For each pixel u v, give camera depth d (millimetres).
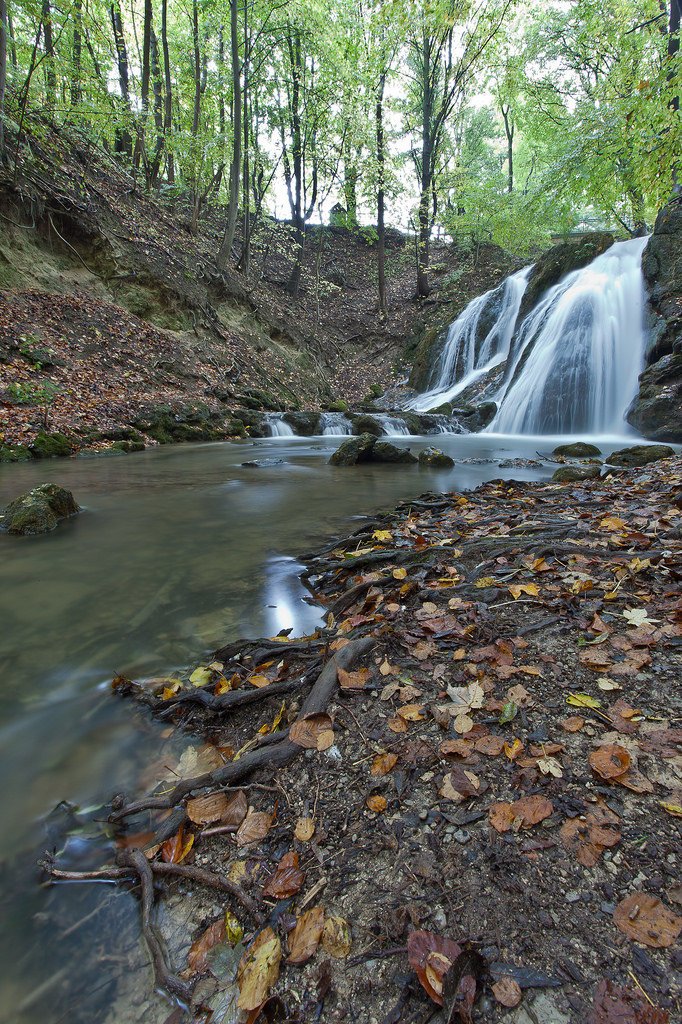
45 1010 1136
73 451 10023
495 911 1202
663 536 3340
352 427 14625
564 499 5285
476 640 2363
